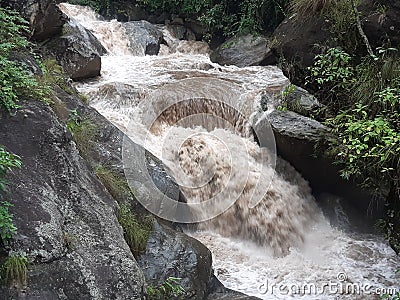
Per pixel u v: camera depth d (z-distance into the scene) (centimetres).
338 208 603
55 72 550
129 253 336
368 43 549
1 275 271
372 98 528
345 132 495
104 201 369
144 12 1317
